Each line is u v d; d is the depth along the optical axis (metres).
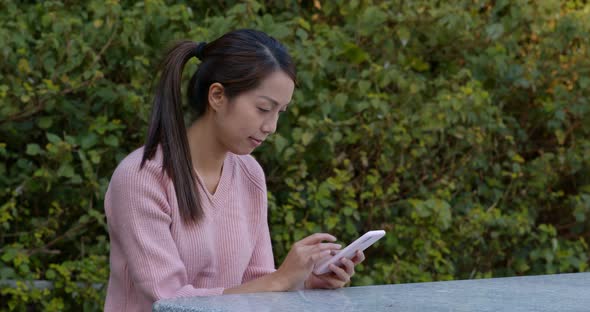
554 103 5.08
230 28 4.27
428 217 4.57
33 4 4.39
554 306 1.91
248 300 1.90
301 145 4.29
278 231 4.31
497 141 5.13
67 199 4.10
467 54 5.01
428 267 4.77
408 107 4.62
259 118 2.37
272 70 2.36
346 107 4.55
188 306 1.82
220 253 2.46
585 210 5.10
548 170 5.08
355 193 4.65
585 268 5.11
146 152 2.37
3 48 3.86
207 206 2.43
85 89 4.06
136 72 4.14
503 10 5.25
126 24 4.08
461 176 4.90
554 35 5.18
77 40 4.00
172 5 4.62
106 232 4.23
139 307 2.34
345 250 2.30
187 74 4.02
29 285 3.90
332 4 4.78
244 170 2.60
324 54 4.43
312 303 1.89
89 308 3.93
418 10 4.71
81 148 3.99
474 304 1.91
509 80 5.05
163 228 2.30
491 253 5.02
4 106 3.90
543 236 5.01
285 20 4.77
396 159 4.64
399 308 1.84
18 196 4.10
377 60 4.84
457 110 4.61
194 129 2.45
